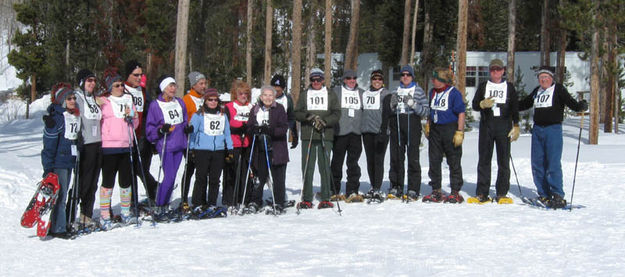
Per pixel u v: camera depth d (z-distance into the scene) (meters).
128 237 6.64
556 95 8.46
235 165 8.59
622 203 8.54
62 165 6.75
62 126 6.75
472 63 34.72
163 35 35.56
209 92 8.02
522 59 35.31
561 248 5.77
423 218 7.52
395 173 9.34
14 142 20.20
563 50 30.16
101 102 7.30
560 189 8.41
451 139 8.95
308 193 8.78
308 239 6.32
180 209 8.08
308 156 8.60
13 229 7.27
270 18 26.28
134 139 7.68
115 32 39.66
